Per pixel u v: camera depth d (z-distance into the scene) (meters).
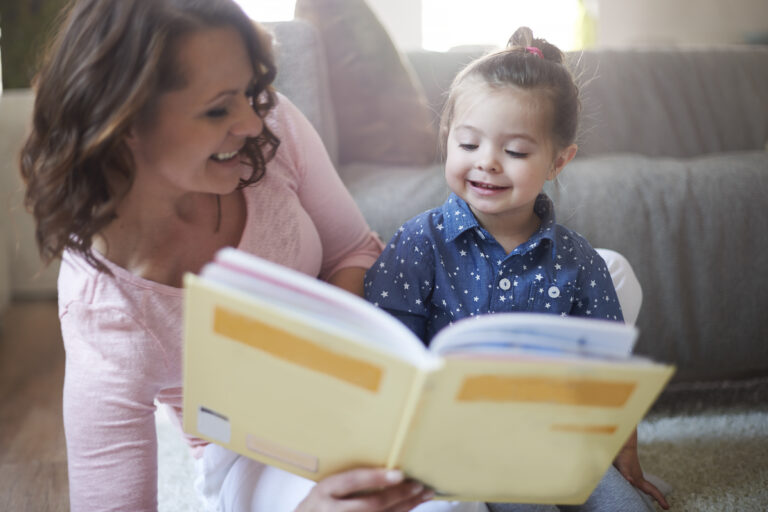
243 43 0.79
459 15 3.62
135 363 0.89
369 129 1.67
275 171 1.03
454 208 1.04
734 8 3.55
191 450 1.14
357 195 1.48
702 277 1.47
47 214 0.80
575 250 1.03
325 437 0.70
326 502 0.73
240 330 0.62
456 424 0.66
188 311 0.62
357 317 0.61
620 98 2.15
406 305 1.04
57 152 0.77
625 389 0.66
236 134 0.80
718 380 1.63
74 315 0.88
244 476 0.98
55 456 1.47
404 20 3.60
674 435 1.40
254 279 0.61
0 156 2.23
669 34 3.59
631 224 1.45
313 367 0.63
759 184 1.49
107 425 0.89
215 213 0.94
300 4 1.69
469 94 0.96
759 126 2.24
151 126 0.76
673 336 1.47
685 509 1.16
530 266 1.01
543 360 0.61
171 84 0.74
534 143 0.94
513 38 1.07
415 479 0.74
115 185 0.81
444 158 1.08
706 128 2.21
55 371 1.90
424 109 1.71
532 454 0.72
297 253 1.01
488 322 0.64
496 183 0.95
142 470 0.90
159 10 0.73
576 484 0.78
